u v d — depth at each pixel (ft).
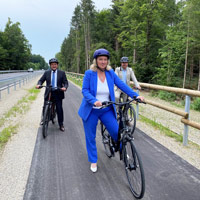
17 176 9.51
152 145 13.33
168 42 58.44
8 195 8.11
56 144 13.56
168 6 61.52
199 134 16.47
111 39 118.21
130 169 8.23
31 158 11.41
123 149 8.73
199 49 60.03
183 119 13.12
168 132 15.88
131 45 64.34
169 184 8.82
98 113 9.02
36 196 8.06
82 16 131.95
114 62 96.22
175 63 57.88
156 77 57.41
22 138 14.66
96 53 8.46
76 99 33.71
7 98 33.27
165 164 10.67
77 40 172.76
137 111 20.21
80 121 19.63
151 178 9.31
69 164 10.72
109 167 10.37
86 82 8.82
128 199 7.88
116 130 9.02
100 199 7.88
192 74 67.21
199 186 8.68
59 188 8.59
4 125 17.88
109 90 8.91
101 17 131.13
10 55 218.59
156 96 48.57
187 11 52.54
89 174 9.70
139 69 56.24
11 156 11.63
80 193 8.25
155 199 7.82
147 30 59.82
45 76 16.14
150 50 62.03
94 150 9.73
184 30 57.26
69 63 225.97
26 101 30.73
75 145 13.39
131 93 8.86
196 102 34.55
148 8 56.29
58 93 15.97
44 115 14.51
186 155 11.78
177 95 47.57
